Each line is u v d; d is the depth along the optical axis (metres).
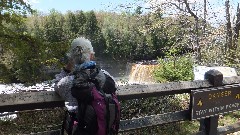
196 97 3.81
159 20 20.88
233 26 17.39
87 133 2.45
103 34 58.44
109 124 2.48
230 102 4.17
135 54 48.66
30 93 2.64
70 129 2.51
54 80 2.70
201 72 9.81
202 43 17.72
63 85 2.54
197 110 3.85
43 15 54.91
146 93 3.38
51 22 53.75
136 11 21.77
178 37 19.31
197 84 3.88
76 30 62.91
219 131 4.36
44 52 12.06
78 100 2.46
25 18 12.92
